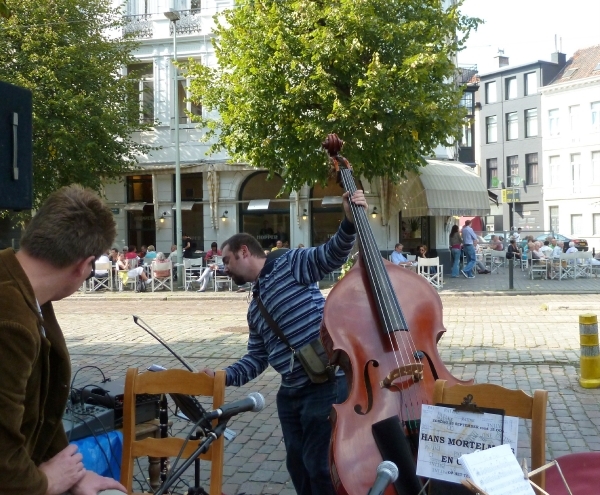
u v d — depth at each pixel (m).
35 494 2.11
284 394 3.77
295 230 24.69
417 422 3.10
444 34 17.59
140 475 4.96
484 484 2.06
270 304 3.68
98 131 21.38
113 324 13.55
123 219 26.33
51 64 20.80
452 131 17.64
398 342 3.33
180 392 3.29
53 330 2.35
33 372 2.18
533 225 50.34
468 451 2.50
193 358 9.71
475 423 2.50
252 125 18.11
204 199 25.64
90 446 3.71
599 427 6.11
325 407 3.61
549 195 47.78
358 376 3.23
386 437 2.94
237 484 5.02
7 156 3.51
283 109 17.45
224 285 21.67
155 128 25.86
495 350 9.63
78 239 2.23
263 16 17.44
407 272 3.75
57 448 2.53
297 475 3.82
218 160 25.31
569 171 46.53
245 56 17.73
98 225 2.30
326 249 3.68
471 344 10.20
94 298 19.67
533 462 2.70
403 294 3.62
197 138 25.61
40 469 2.26
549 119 47.62
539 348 9.70
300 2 16.94
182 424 6.31
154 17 25.70
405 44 17.06
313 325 3.65
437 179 22.88
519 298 17.55
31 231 2.24
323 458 3.59
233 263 3.80
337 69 17.22
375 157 17.50
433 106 16.67
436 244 24.66
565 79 46.62
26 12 21.22
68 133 20.27
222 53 19.16
